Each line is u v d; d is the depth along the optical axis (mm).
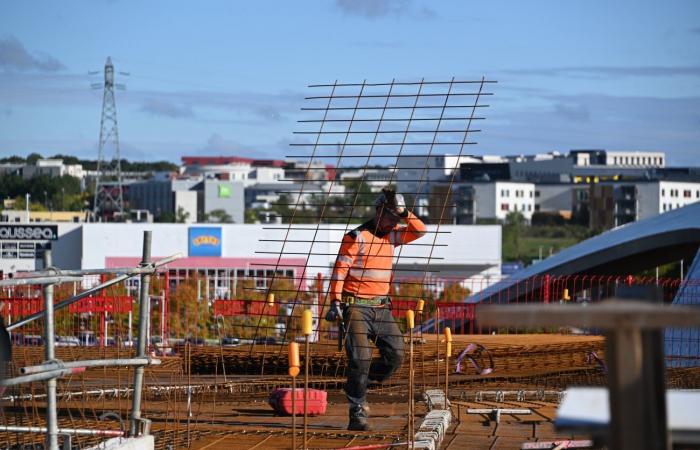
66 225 105312
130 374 20203
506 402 18250
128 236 106000
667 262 63906
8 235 105250
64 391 17594
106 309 27453
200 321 37188
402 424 15102
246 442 13453
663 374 4898
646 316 4453
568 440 13289
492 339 25609
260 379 19891
